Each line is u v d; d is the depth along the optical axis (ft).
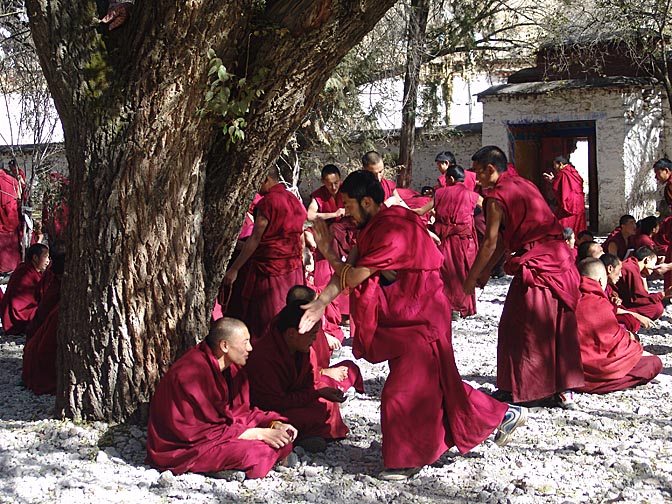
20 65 39.81
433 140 74.43
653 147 68.39
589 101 67.92
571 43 69.31
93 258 18.12
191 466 16.24
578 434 18.86
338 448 18.02
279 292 24.07
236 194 19.25
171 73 16.99
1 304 30.48
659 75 63.46
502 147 71.26
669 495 15.30
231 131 17.33
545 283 19.93
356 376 19.36
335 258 15.89
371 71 58.70
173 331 18.54
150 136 17.43
